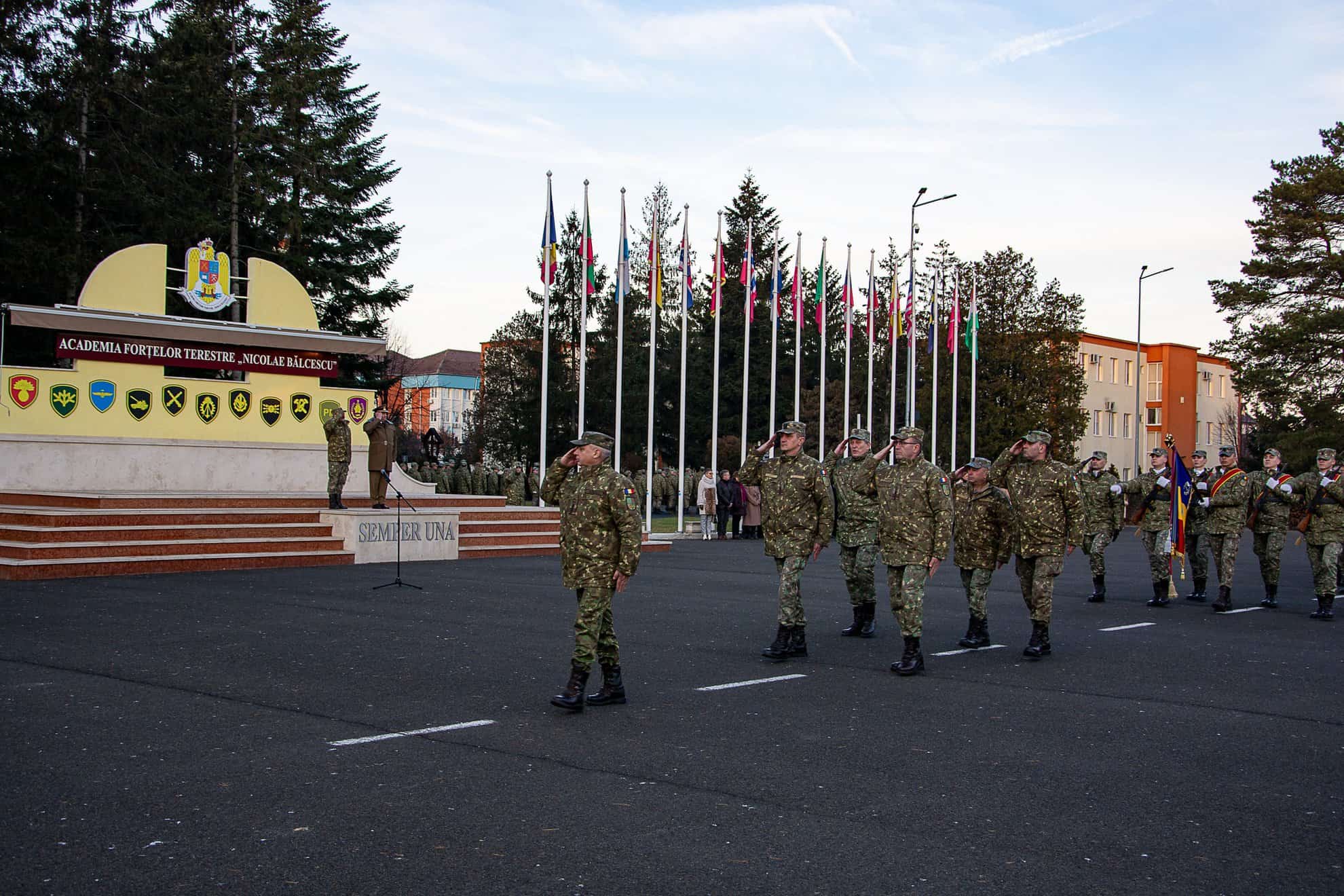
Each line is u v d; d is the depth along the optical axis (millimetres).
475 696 8555
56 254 29359
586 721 7828
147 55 33281
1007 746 7340
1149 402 76125
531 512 24000
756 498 30828
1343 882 4969
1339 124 46938
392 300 45188
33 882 4703
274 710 7977
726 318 62562
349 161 44438
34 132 30844
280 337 23703
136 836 5293
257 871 4863
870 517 12141
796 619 10594
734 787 6270
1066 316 49250
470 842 5277
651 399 26172
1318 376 47094
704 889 4738
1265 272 47250
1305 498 16281
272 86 38969
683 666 10148
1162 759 7082
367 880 4781
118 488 21562
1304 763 7039
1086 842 5445
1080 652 11453
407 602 14195
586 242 24906
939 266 50188
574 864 5004
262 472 23484
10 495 19562
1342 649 11961
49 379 21031
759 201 65125
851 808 5922
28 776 6242
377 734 7320
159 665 9570
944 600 16000
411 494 25188
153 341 22250
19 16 30172
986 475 11391
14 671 9227
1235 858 5258
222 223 35000
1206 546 16812
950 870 5023
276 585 15797
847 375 29797
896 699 8836
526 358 54062
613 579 8195
